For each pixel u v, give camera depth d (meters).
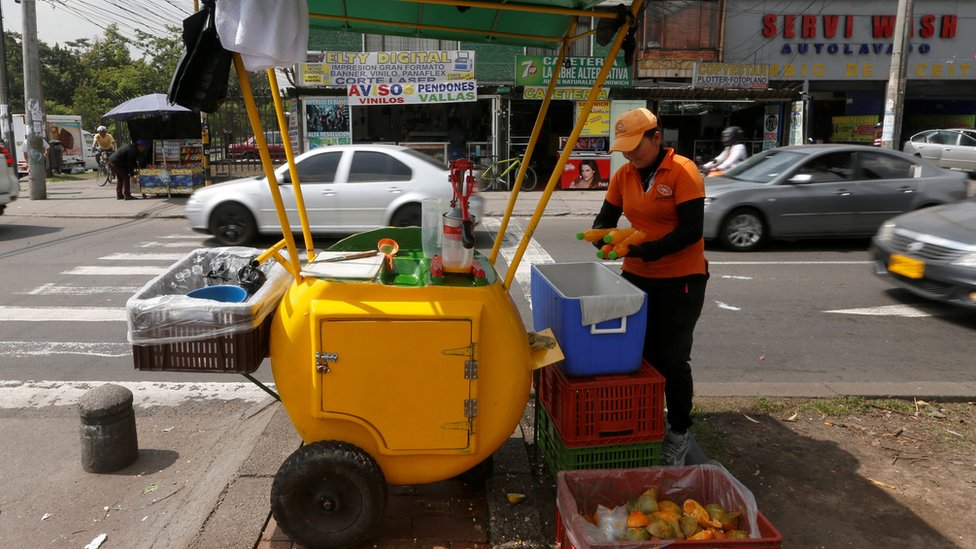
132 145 16.23
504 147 18.03
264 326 3.00
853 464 3.64
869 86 19.77
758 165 10.39
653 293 3.35
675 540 2.49
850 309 6.98
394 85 16.80
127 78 38.19
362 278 2.79
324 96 17.17
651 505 2.77
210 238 11.10
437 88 16.83
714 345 5.91
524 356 2.86
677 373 3.37
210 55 2.62
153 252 9.88
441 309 2.69
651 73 18.92
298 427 2.89
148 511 3.40
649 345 3.49
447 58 16.69
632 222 3.37
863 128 20.91
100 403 3.75
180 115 17.02
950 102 23.66
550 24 3.51
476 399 2.76
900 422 4.15
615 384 3.09
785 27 19.25
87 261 9.24
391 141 18.97
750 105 18.91
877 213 9.76
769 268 8.77
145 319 2.85
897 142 14.55
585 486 2.87
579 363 3.11
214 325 2.85
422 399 2.75
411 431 2.78
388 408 2.75
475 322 2.69
